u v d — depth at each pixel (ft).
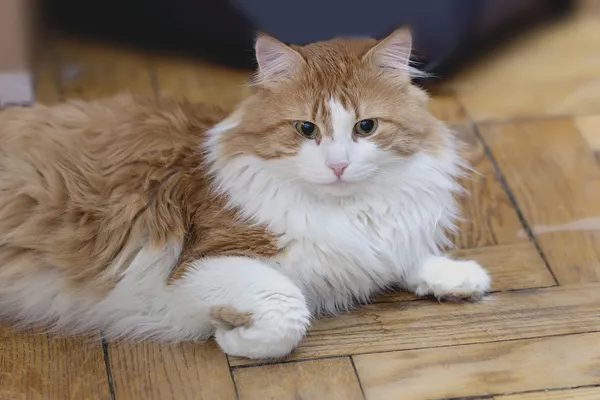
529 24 10.14
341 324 6.13
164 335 6.02
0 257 5.90
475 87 9.09
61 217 5.87
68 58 9.28
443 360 5.84
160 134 6.11
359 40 6.12
